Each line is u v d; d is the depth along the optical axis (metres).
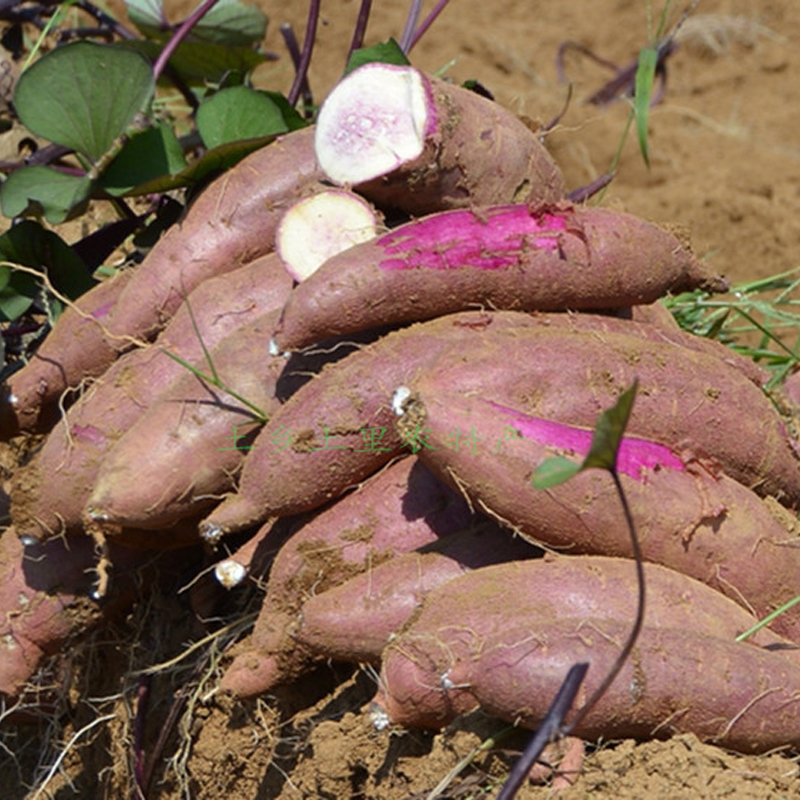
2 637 1.59
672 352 1.53
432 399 1.46
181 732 1.59
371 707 1.47
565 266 1.53
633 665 1.44
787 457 1.55
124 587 1.60
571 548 1.48
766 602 1.50
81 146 1.66
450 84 1.60
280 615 1.52
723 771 1.45
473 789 1.47
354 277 1.51
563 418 1.49
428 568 1.50
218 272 1.59
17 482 1.55
